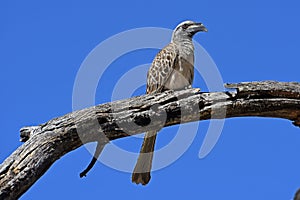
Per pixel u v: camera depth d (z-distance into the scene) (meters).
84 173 13.84
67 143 13.37
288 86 13.84
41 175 13.12
